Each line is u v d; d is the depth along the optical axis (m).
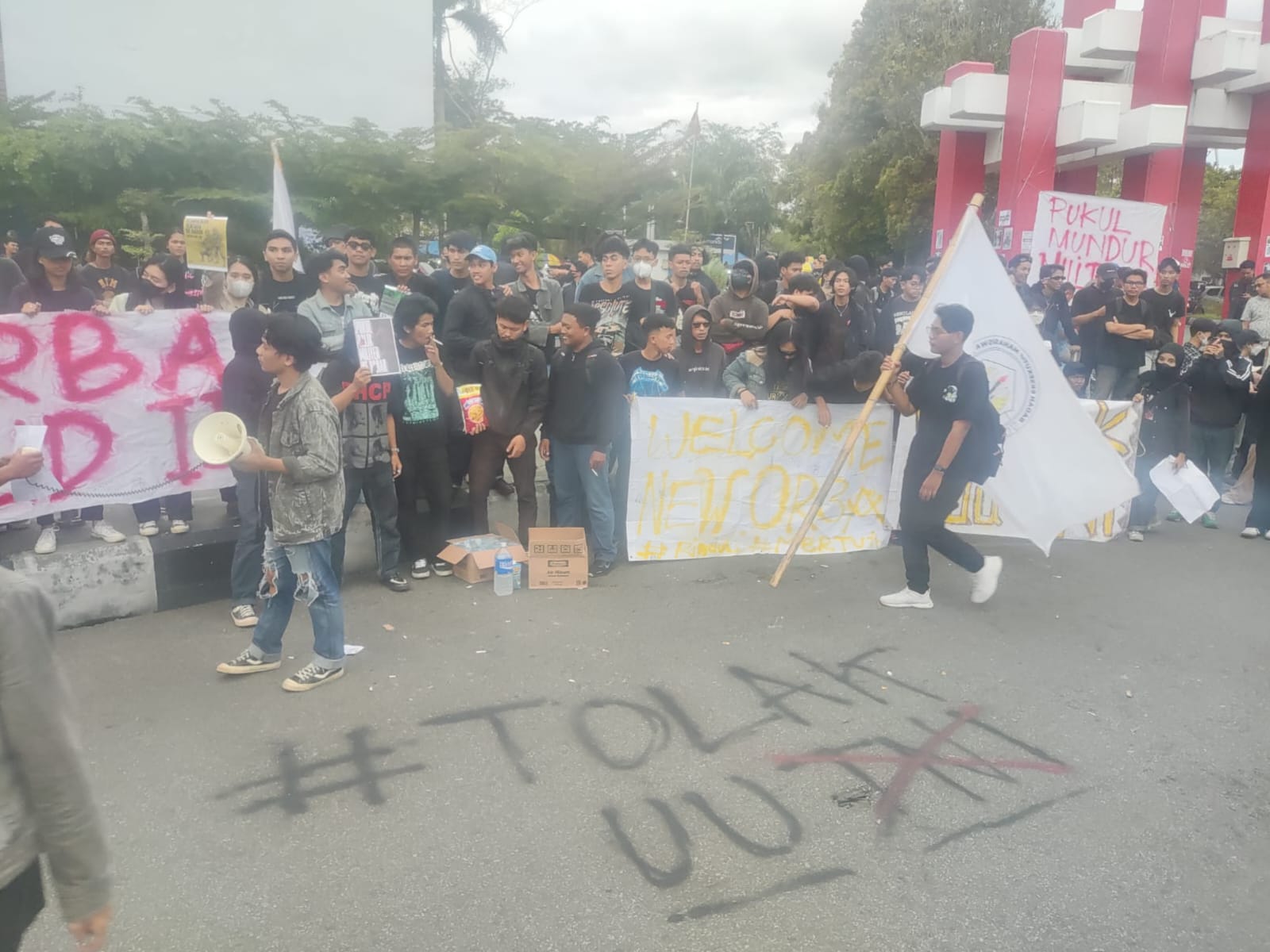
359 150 21.55
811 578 5.82
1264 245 13.64
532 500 5.87
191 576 5.02
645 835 3.09
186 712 3.85
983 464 5.02
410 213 23.16
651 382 6.10
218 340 5.24
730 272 7.04
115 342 4.92
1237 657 4.75
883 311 7.38
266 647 4.20
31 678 1.46
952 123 14.68
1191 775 3.60
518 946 2.57
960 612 5.28
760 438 6.16
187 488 5.20
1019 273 9.73
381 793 3.30
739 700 4.10
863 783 3.46
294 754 3.55
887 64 29.20
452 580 5.59
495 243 23.47
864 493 6.44
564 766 3.52
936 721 3.96
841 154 31.91
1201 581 5.95
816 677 4.36
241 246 19.98
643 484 6.01
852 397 6.23
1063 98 13.47
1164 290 8.99
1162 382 6.82
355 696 4.03
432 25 28.05
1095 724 3.99
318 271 4.92
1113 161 14.80
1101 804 3.37
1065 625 5.11
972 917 2.74
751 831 3.14
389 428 5.18
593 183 24.88
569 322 5.51
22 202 19.14
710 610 5.19
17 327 4.65
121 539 4.91
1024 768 3.61
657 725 3.85
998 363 5.69
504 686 4.16
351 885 2.81
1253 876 2.99
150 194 19.00
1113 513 6.85
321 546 3.98
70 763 1.53
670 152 26.02
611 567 5.89
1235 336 7.37
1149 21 13.49
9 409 4.68
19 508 4.70
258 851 2.96
